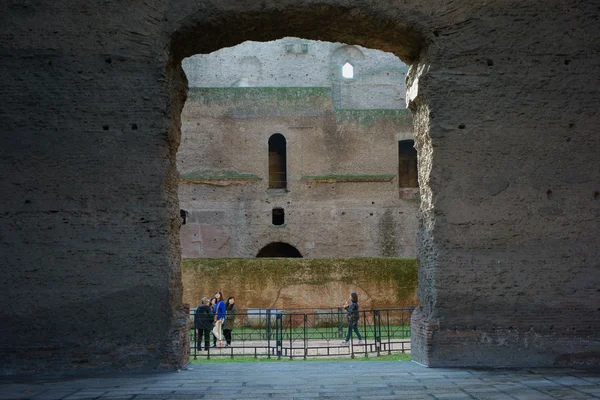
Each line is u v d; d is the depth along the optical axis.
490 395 7.46
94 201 10.13
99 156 10.20
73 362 9.80
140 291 9.98
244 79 35.97
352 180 27.06
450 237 10.17
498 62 10.48
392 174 26.97
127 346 9.87
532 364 9.95
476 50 10.48
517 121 10.41
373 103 35.59
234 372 9.73
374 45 11.35
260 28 10.86
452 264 10.11
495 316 10.04
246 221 26.78
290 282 19.75
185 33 10.48
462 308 10.04
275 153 30.08
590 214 10.30
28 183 10.15
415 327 10.80
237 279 19.80
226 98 27.31
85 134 10.23
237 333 16.30
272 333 16.95
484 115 10.40
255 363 11.13
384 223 26.86
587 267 10.17
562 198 10.32
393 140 27.22
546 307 10.07
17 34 10.40
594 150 10.43
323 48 36.09
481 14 10.52
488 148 10.34
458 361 9.93
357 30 10.93
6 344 9.82
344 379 8.80
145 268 10.02
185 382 8.68
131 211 10.12
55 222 10.08
